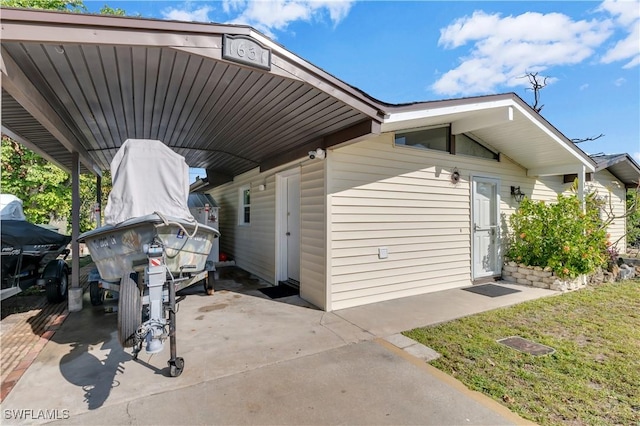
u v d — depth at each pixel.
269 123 4.41
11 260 4.81
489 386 2.59
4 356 3.24
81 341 3.63
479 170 6.48
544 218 6.31
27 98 2.94
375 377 2.77
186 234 3.13
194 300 5.34
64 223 12.78
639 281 6.63
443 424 2.15
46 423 2.18
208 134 5.23
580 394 2.46
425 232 5.68
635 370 2.81
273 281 6.58
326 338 3.64
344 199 4.80
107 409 2.34
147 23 2.45
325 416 2.25
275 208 6.52
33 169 10.07
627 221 10.59
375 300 5.10
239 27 2.74
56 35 2.28
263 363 3.04
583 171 6.66
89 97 3.57
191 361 3.09
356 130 4.05
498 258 6.83
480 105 4.95
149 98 3.70
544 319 4.19
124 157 3.21
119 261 3.44
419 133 5.68
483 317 4.29
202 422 2.19
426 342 3.49
